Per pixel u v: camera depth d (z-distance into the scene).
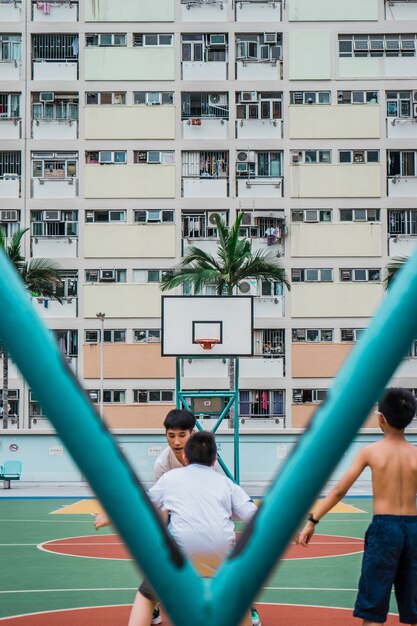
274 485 0.90
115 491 0.89
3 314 0.85
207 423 44.88
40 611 8.45
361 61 46.94
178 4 46.88
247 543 0.91
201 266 38.25
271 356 45.81
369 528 5.39
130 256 46.31
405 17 47.06
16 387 44.31
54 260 45.81
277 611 8.44
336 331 46.09
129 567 11.73
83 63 46.62
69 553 13.36
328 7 46.97
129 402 45.59
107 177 46.41
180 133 46.50
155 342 45.94
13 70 46.47
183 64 46.72
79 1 46.81
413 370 44.41
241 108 46.72
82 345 45.78
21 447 32.91
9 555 13.14
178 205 46.41
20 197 46.25
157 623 7.09
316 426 0.88
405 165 46.84
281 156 46.78
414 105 46.81
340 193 46.53
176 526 4.66
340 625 7.67
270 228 46.12
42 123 46.38
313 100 46.94
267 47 46.94
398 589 5.35
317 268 46.34
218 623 0.90
